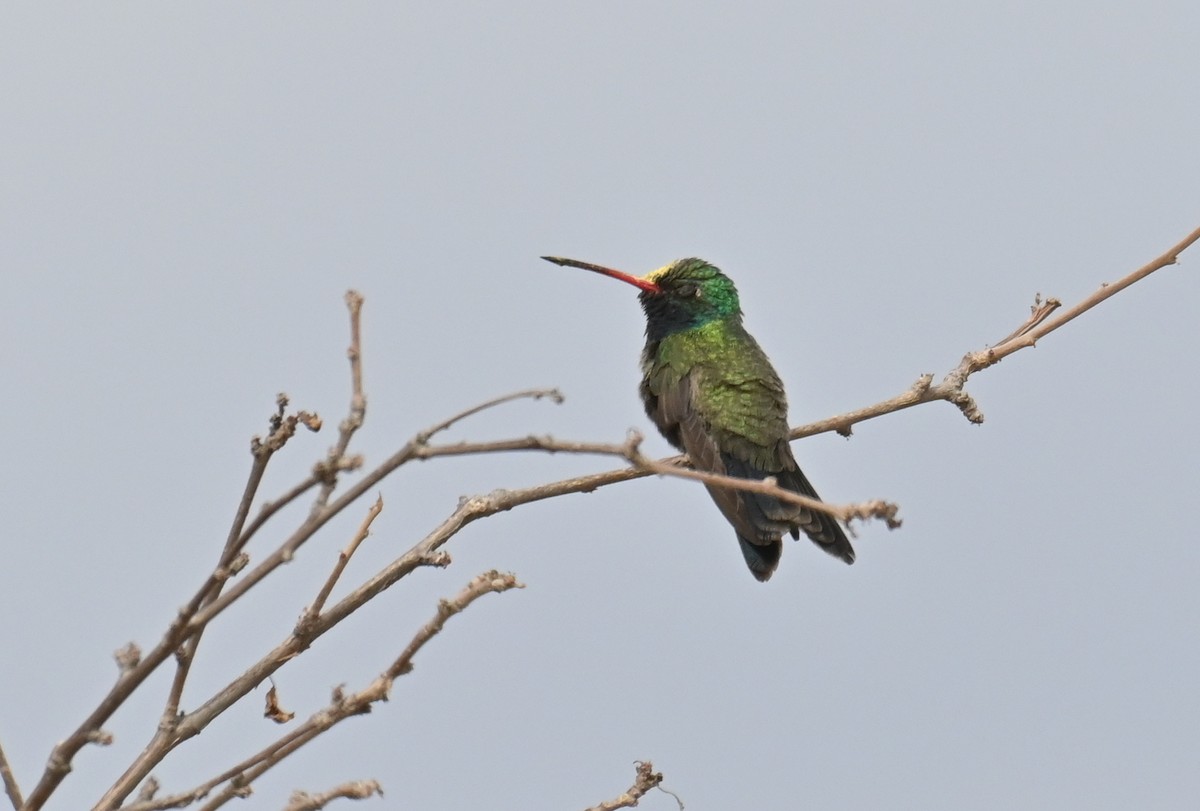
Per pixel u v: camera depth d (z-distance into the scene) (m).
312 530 6.22
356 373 6.43
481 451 6.19
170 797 6.35
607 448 6.15
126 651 6.47
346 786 6.16
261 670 7.66
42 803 6.42
